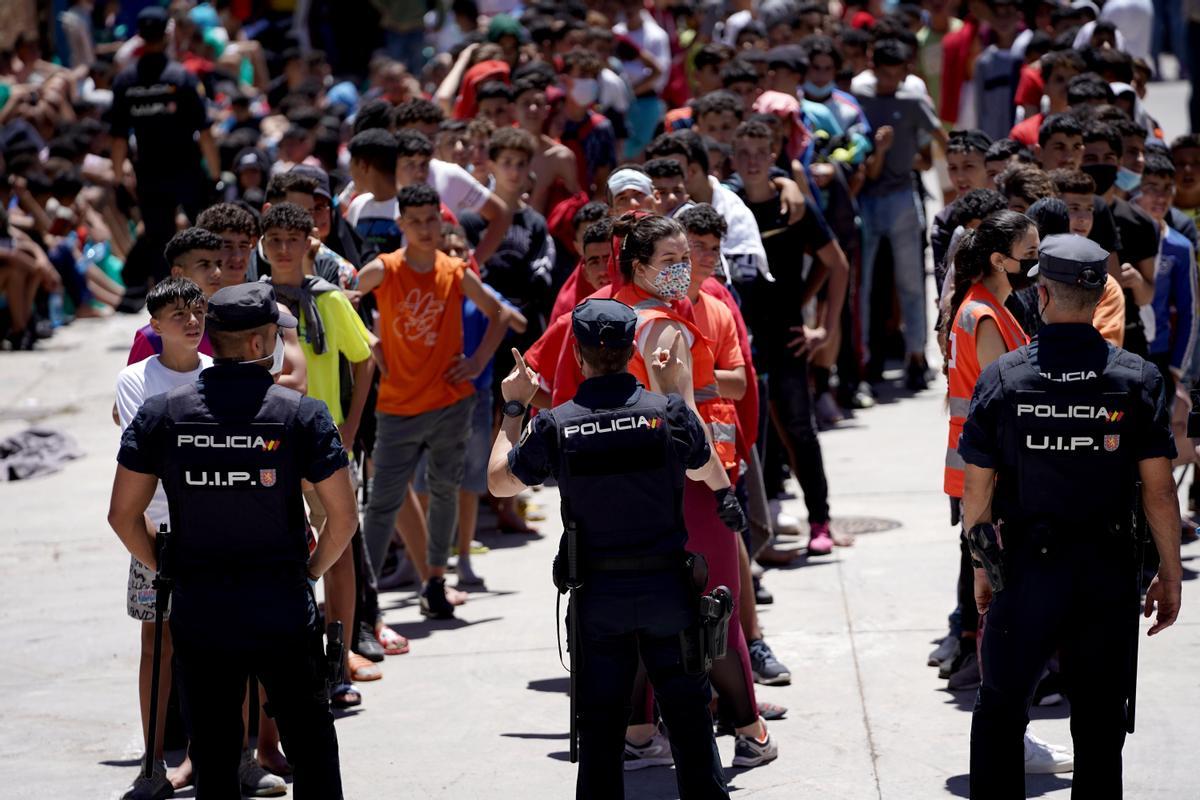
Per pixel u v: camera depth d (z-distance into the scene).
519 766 21.06
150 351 20.62
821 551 30.23
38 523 35.53
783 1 60.94
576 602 16.61
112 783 21.11
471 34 54.62
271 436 16.17
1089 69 38.38
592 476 16.42
